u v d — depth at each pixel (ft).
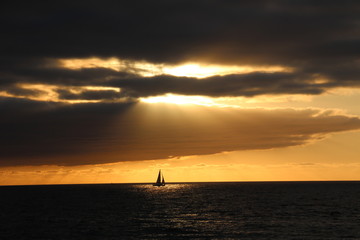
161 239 214.07
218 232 235.81
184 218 311.68
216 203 476.95
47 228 255.91
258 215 328.49
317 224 267.59
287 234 226.58
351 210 366.84
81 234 231.71
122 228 254.47
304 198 563.07
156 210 385.70
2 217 324.60
